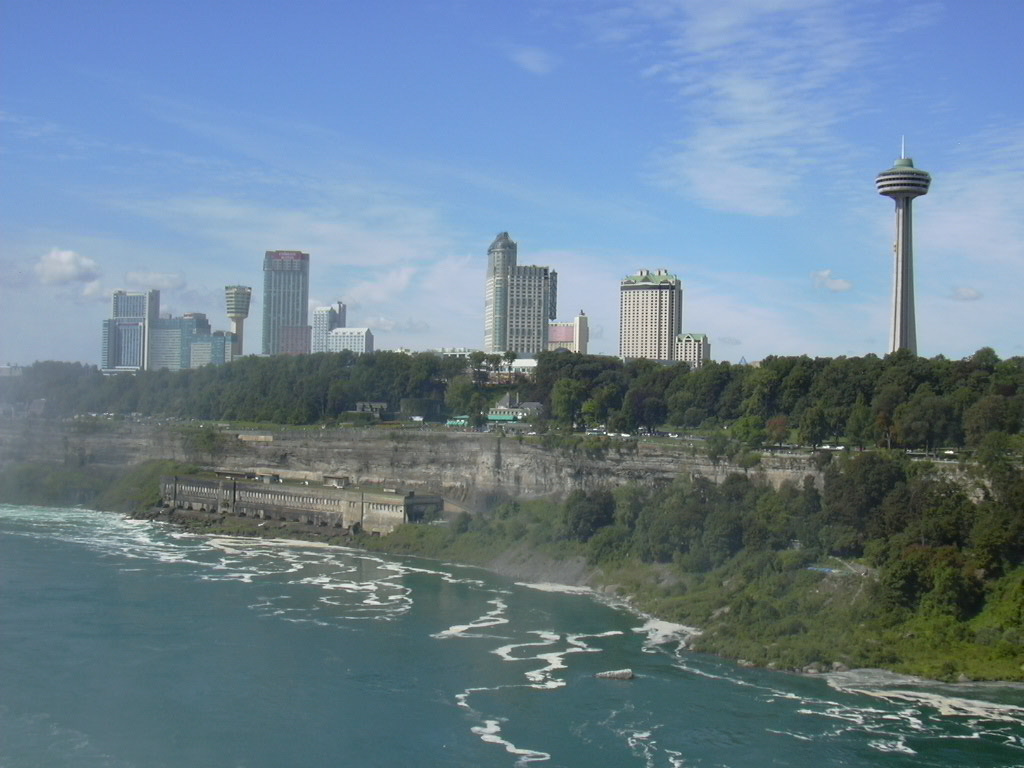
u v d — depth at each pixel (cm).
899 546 17100
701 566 19588
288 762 11481
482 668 14800
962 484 18600
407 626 17188
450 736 12212
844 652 15038
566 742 12012
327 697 13550
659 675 14462
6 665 14750
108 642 15975
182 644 15938
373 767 11350
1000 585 15925
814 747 11825
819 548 18662
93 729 12394
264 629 16900
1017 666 14312
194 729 12419
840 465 19912
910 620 15725
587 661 15138
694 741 12031
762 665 14838
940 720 12631
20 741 12000
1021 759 11506
